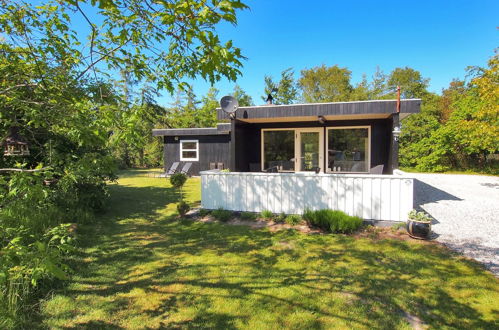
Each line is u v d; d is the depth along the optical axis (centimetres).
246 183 611
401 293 287
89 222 577
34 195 202
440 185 1123
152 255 399
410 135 1891
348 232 491
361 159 874
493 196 870
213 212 614
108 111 240
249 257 388
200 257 390
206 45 180
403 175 523
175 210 702
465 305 265
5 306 186
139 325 238
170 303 273
